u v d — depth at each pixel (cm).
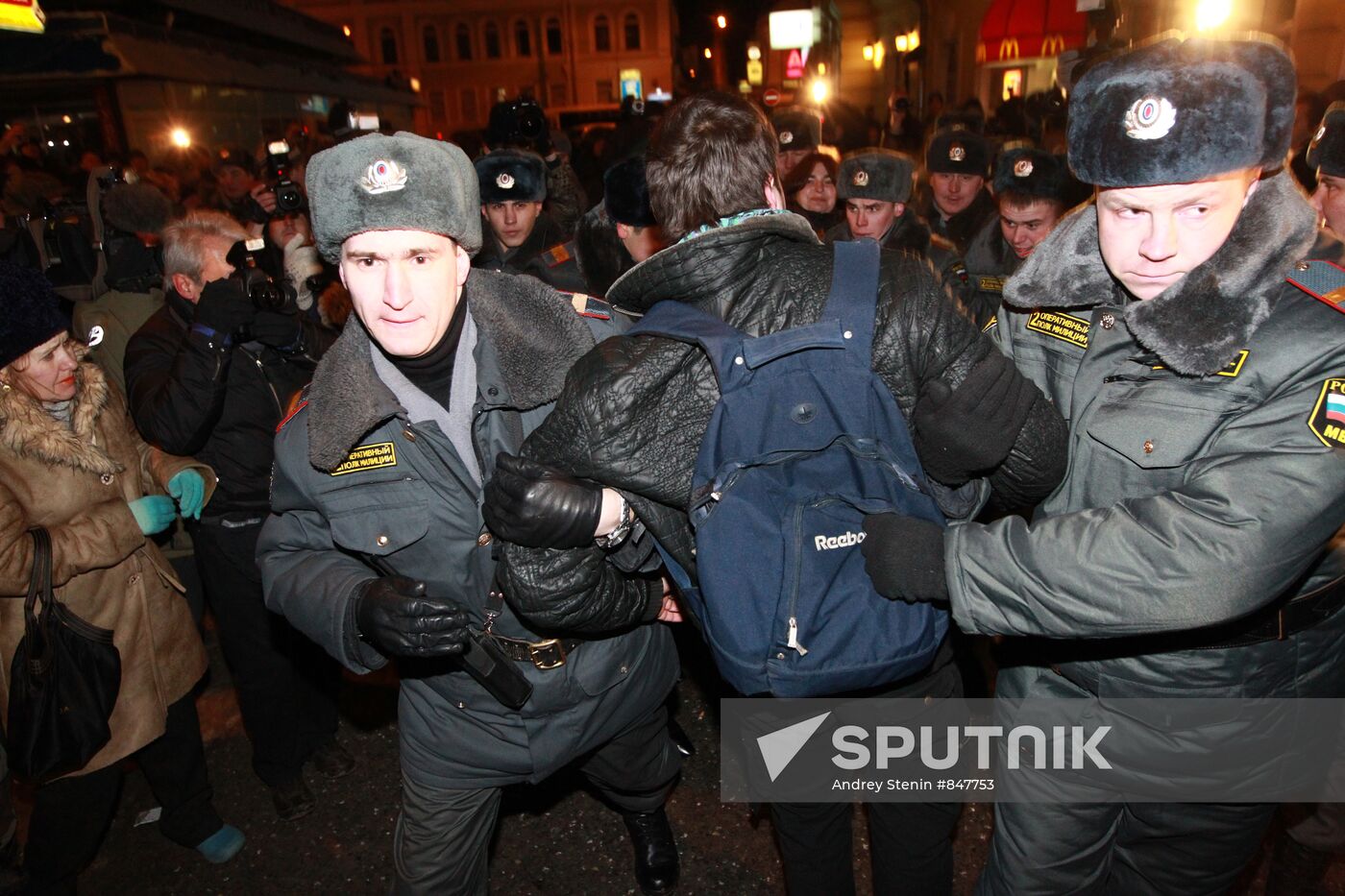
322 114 1891
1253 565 106
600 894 229
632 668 173
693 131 119
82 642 196
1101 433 124
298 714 258
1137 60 107
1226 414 114
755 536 116
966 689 285
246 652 244
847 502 120
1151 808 146
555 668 162
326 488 150
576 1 4150
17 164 789
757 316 117
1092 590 110
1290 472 106
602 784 209
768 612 117
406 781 173
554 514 118
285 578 158
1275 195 112
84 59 1228
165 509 220
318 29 2433
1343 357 107
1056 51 1355
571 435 120
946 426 111
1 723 198
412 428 148
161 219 296
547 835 249
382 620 137
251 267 231
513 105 404
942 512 128
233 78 1509
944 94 2134
